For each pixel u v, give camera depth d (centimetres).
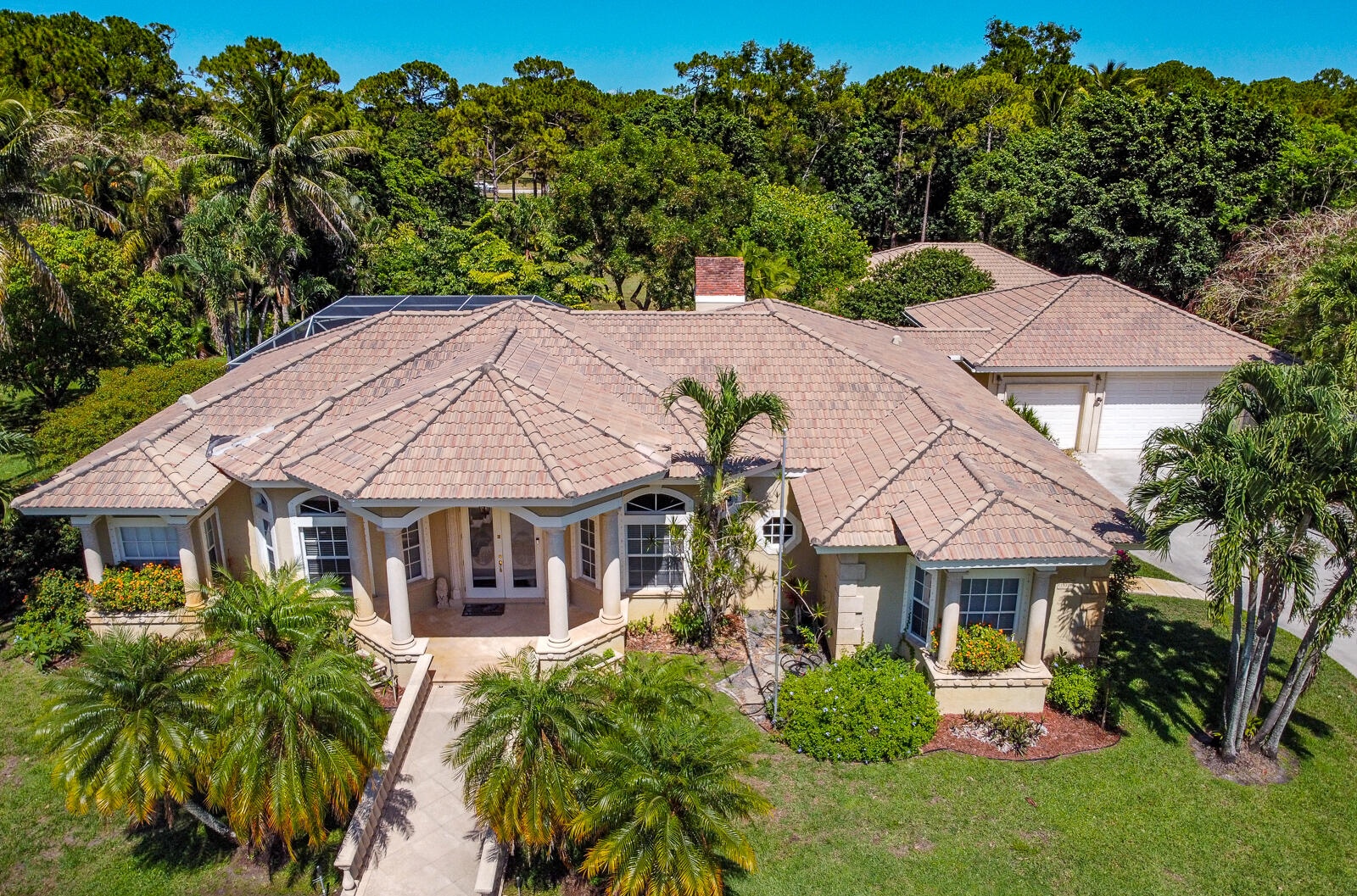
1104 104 4056
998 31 8444
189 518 1739
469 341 2095
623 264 4475
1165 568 2306
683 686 1227
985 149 6575
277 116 4150
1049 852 1295
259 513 1864
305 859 1303
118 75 6203
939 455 1756
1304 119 5509
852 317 3931
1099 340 2917
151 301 3556
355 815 1278
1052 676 1627
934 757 1499
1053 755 1505
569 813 1103
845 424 1989
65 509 1700
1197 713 1630
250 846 1316
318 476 1572
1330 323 2528
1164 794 1415
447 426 1656
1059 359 2845
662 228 4397
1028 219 4312
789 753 1505
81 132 4231
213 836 1355
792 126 7062
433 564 1873
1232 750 1482
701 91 7262
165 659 1230
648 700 1188
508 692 1156
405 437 1611
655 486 1823
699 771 1090
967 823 1349
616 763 1071
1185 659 1812
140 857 1316
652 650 1814
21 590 1984
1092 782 1440
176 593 1784
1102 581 1628
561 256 4612
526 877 1249
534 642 1748
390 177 5912
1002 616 1656
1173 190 3834
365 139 4953
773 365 2150
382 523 1556
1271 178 3775
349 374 2050
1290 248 3281
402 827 1322
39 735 1169
